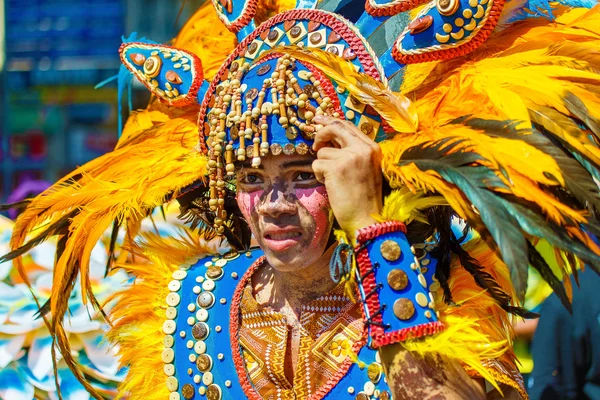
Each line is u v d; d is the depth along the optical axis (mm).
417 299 2117
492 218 1939
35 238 2699
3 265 3594
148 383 2598
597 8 2330
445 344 2088
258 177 2338
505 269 2436
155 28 8469
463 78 2244
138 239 2885
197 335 2549
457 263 2346
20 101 9023
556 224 1916
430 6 2316
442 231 2314
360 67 2346
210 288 2613
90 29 8758
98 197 2682
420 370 2104
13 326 3398
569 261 2115
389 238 2143
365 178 2154
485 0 2238
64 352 2732
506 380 2268
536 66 2182
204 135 2521
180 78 2723
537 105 2100
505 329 2434
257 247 2842
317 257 2328
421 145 2156
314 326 2424
